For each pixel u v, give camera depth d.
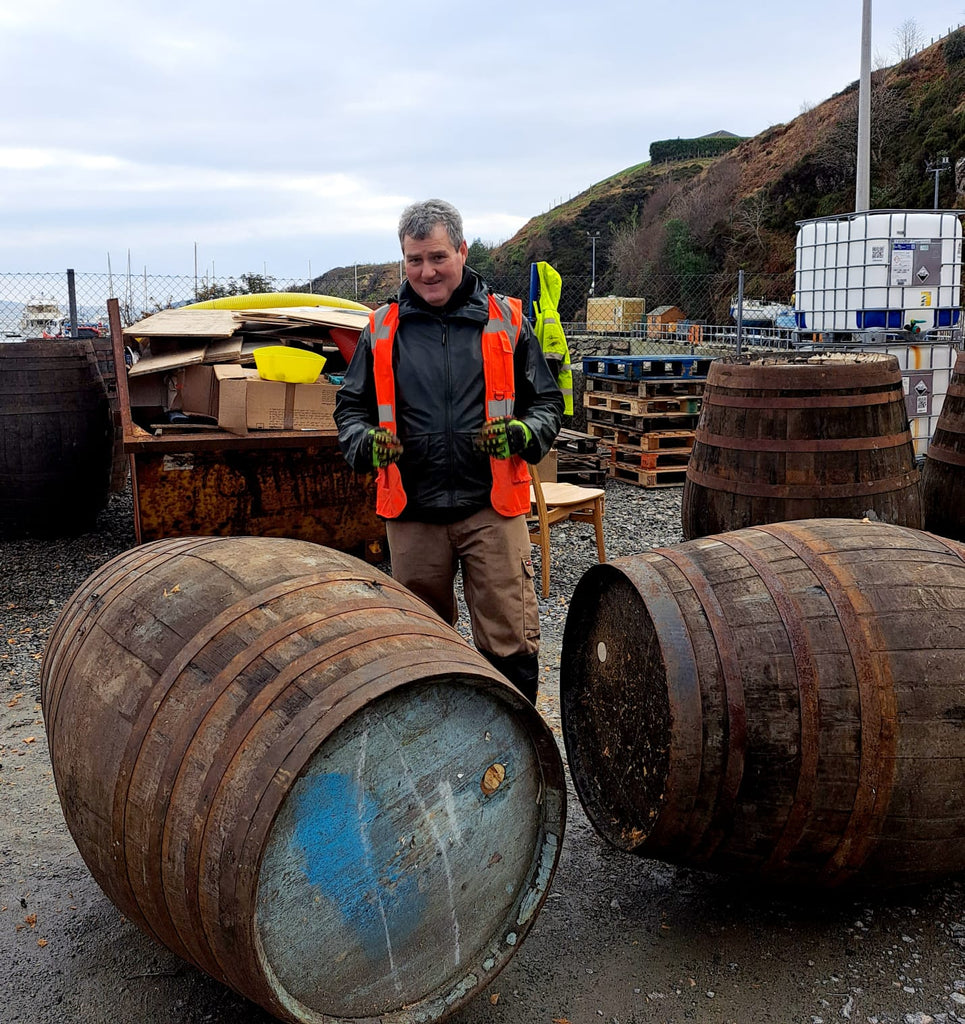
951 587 2.85
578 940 3.00
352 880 2.24
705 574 2.94
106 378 9.70
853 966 2.84
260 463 6.59
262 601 2.49
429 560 3.54
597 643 3.25
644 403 9.85
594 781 3.30
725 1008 2.70
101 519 9.04
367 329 3.51
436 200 3.30
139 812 2.26
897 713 2.64
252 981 2.13
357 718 2.21
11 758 4.36
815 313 11.28
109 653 2.56
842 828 2.70
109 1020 2.72
